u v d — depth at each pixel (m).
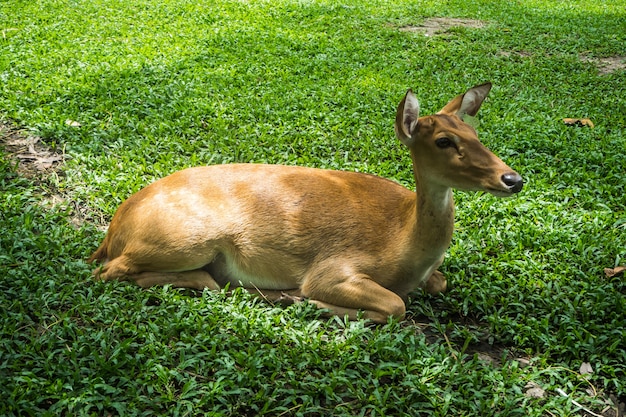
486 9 15.28
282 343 4.33
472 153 4.27
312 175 5.00
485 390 4.04
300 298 4.83
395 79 9.72
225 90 8.78
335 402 3.96
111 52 10.18
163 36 11.34
